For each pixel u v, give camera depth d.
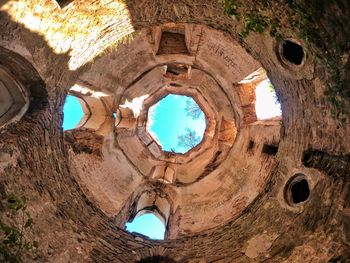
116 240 7.25
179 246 7.34
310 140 5.98
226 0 5.73
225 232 7.32
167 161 11.55
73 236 6.69
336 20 4.40
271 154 8.16
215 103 10.88
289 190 6.53
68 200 7.00
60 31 6.17
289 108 6.51
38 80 6.24
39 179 6.37
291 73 5.93
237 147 9.70
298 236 5.94
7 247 5.31
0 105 5.95
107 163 9.85
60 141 7.09
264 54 6.42
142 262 7.14
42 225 6.18
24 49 5.80
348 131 4.96
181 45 9.43
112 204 9.17
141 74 10.28
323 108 5.41
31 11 5.55
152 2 6.20
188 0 6.05
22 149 5.89
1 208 5.42
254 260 6.50
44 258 6.00
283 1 4.98
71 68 6.97
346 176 5.10
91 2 6.02
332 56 4.73
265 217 6.83
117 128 10.61
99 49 7.30
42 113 6.32
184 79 11.02
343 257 4.94
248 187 8.57
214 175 10.02
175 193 10.56
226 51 8.70
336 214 5.21
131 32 7.20
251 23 5.79
